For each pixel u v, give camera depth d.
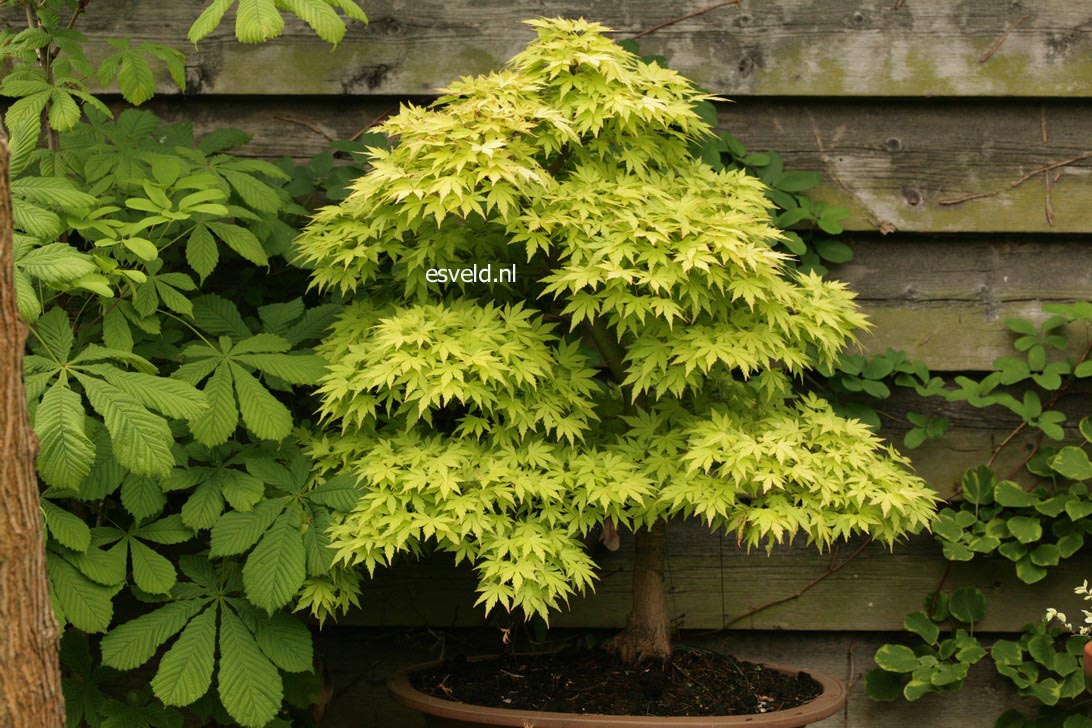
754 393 2.19
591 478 1.86
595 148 1.92
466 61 2.49
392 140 2.47
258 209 2.21
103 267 1.78
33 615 1.19
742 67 2.49
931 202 2.51
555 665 2.16
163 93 2.50
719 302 1.87
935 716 2.56
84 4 2.11
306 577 1.95
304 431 2.12
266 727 2.12
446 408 2.23
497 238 2.01
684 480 1.88
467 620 2.55
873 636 2.58
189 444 2.04
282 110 2.53
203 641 1.93
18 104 1.91
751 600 2.55
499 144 1.69
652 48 2.49
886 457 2.53
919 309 2.53
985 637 2.57
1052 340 2.46
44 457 1.65
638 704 1.96
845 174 2.52
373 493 1.84
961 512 2.48
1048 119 2.51
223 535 1.93
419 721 2.59
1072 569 2.51
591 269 1.77
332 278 1.98
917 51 2.48
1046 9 2.46
